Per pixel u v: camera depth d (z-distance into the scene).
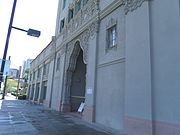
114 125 11.27
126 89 10.24
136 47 9.92
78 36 18.64
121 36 11.84
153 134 8.23
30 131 9.75
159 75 8.40
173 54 7.85
